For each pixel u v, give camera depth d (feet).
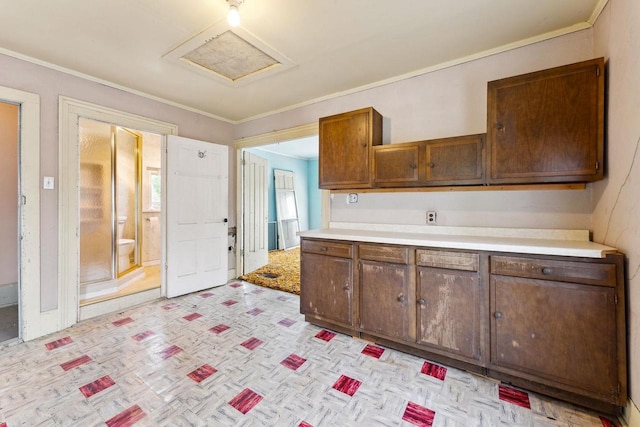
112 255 11.12
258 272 14.69
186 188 10.97
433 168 7.22
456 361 6.20
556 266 5.02
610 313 4.64
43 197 7.81
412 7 5.66
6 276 9.95
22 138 7.45
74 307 8.42
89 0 5.43
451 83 7.83
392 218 8.80
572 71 5.53
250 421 4.70
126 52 7.33
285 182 23.36
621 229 4.77
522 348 5.33
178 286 10.81
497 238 6.73
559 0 5.47
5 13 5.77
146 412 4.89
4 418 4.73
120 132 12.90
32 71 7.61
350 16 5.94
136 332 7.93
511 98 6.10
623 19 4.72
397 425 4.61
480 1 5.49
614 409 4.72
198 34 6.57
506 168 6.18
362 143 8.25
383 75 8.62
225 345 7.22
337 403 5.13
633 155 4.40
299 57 7.59
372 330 7.11
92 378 5.84
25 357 6.64
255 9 5.70
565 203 6.48
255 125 12.61
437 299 6.22
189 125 11.50
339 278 7.64
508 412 4.89
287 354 6.79
